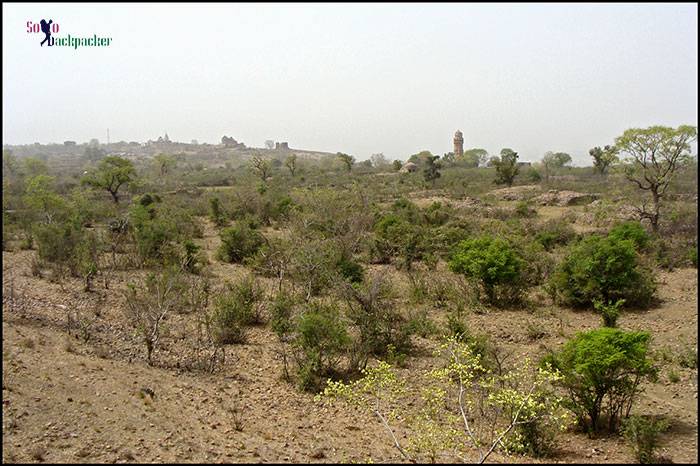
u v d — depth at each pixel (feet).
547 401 19.76
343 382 26.94
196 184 175.42
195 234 78.02
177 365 27.73
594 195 112.16
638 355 21.39
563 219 81.71
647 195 84.99
